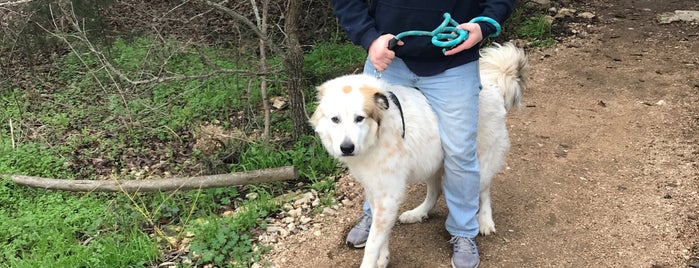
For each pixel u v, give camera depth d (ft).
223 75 12.97
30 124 13.26
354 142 5.97
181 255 8.38
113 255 8.12
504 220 8.56
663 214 8.50
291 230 8.71
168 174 10.92
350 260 7.94
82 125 13.17
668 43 15.53
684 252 7.72
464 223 7.40
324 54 15.14
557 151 10.46
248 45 12.27
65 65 15.78
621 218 8.48
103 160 11.64
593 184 9.38
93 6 13.17
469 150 6.75
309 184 10.10
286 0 13.58
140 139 12.38
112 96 13.02
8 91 14.74
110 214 9.39
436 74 6.51
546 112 12.02
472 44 6.07
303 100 11.05
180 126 12.73
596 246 7.93
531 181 9.55
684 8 18.15
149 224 9.28
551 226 8.39
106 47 13.80
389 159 6.52
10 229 9.10
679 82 13.12
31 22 13.06
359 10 6.45
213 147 11.57
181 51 11.93
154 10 14.23
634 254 7.73
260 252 8.22
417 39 6.29
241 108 13.20
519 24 16.84
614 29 16.71
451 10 6.23
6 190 10.34
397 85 6.77
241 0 13.15
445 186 7.30
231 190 10.03
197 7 14.11
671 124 11.25
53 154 11.82
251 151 10.89
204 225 8.71
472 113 6.60
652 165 9.84
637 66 14.17
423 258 7.85
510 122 11.65
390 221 6.85
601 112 11.91
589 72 13.94
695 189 9.05
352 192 9.57
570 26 16.97
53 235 8.81
